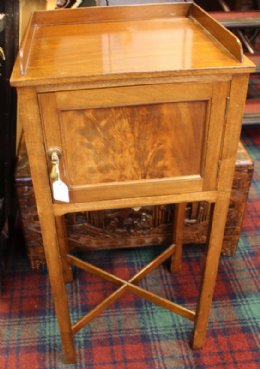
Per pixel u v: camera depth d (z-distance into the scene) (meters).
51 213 0.80
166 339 1.14
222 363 1.08
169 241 1.37
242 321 1.19
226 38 0.74
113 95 0.67
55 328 1.18
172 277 1.33
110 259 1.41
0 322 1.20
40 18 0.93
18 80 0.63
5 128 1.15
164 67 0.67
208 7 2.49
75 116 0.69
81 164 0.74
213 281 0.97
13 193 1.33
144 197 0.80
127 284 1.14
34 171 0.74
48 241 0.84
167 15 0.96
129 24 0.92
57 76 0.63
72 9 0.92
